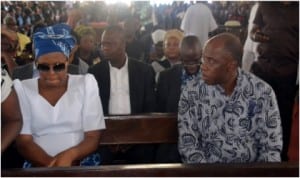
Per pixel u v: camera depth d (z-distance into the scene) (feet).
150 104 7.87
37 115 4.97
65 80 5.10
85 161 5.62
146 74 7.94
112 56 7.72
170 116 5.58
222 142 5.22
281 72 8.52
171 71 8.05
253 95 5.14
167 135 5.58
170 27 12.34
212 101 5.22
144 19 12.12
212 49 4.95
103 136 5.47
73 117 5.05
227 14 11.73
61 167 3.60
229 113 5.17
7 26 10.48
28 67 7.02
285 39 8.43
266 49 8.71
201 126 5.30
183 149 5.28
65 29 5.02
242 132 5.18
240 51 5.03
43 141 5.06
